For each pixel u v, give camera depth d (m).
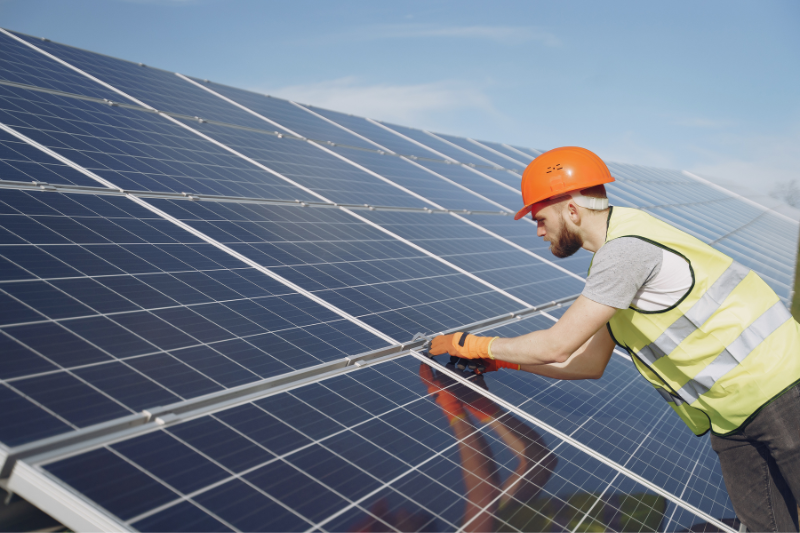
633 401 4.88
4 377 2.45
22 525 2.34
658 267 2.98
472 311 5.62
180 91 10.38
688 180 37.47
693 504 3.54
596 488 3.27
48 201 4.29
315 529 2.30
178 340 3.28
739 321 3.00
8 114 5.77
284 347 3.66
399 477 2.80
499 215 11.46
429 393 3.76
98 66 9.54
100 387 2.64
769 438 3.01
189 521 2.11
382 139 14.60
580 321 3.06
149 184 5.59
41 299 3.11
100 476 2.15
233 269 4.50
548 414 4.05
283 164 8.49
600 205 3.18
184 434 2.57
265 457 2.62
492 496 2.88
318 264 5.31
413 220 8.38
